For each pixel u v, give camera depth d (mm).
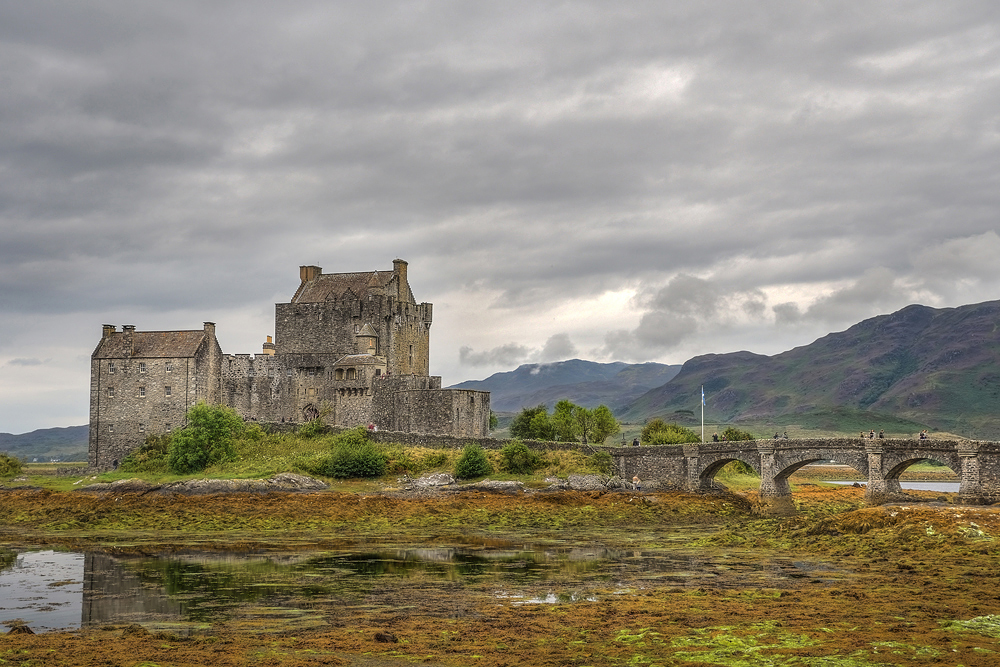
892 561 63938
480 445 119750
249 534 87875
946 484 192000
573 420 146250
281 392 139125
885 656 37625
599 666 37156
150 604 51719
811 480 185250
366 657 38781
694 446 112688
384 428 132875
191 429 118500
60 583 59125
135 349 137875
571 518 96875
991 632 41438
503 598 52469
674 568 63812
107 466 136500
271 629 44594
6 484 120250
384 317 143875
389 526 92812
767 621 44625
